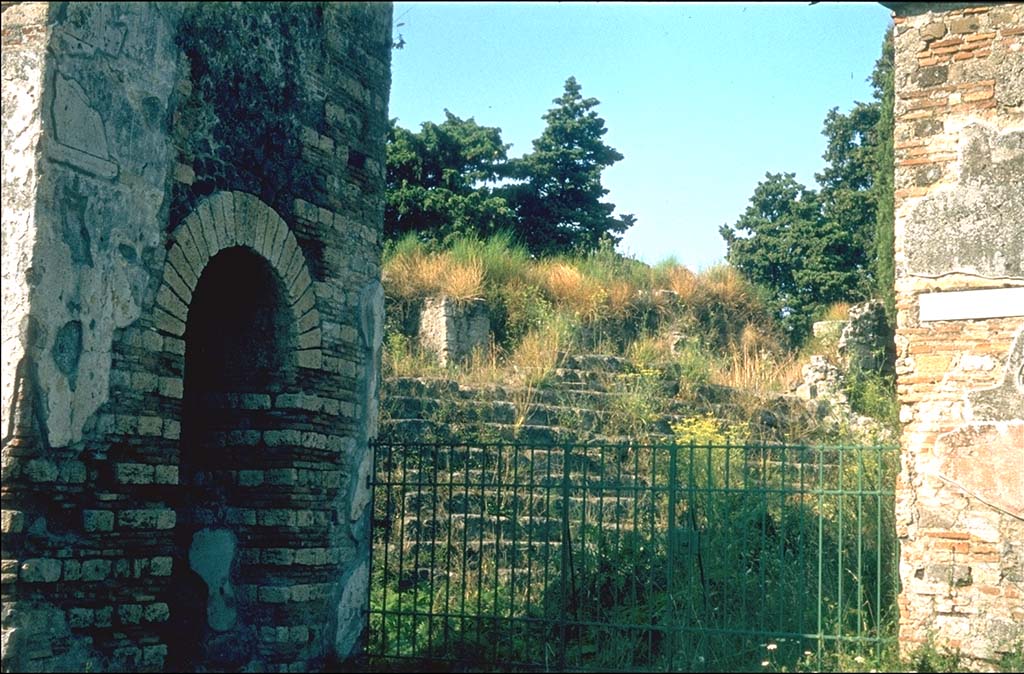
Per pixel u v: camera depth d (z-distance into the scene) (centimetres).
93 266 750
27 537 706
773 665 930
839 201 2981
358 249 1030
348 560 998
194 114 852
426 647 1029
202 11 859
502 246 1897
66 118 730
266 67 926
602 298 1855
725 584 1008
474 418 1379
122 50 779
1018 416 866
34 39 720
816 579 1122
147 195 798
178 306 823
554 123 2881
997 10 901
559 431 1385
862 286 2928
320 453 966
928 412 891
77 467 739
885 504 1219
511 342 1695
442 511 1234
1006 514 862
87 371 745
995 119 894
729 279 2072
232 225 877
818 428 1587
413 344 1672
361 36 1044
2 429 698
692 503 1030
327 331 980
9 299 707
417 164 2678
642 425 1455
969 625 864
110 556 759
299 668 922
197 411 959
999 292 880
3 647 682
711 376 1700
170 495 880
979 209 891
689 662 959
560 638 970
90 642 742
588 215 2850
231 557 934
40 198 710
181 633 934
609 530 1209
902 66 924
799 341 2895
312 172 973
